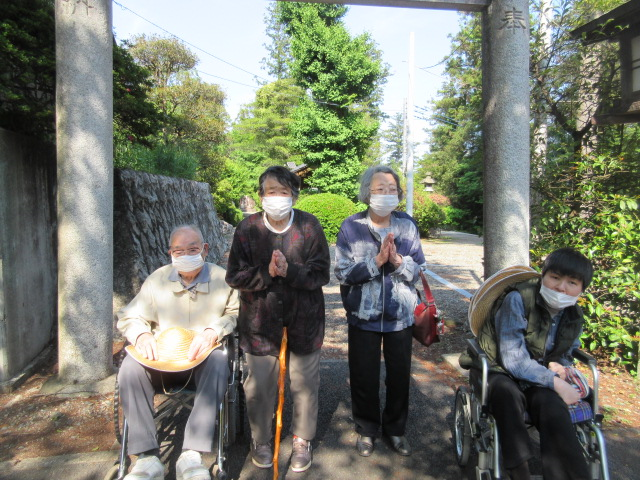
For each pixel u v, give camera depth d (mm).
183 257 2564
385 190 2605
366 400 2701
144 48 16844
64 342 3441
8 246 3508
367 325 2621
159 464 2273
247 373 2578
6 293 3475
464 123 26281
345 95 19688
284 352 2449
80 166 3309
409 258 2604
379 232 2672
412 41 14836
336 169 20078
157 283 2703
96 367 3480
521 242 3842
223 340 2527
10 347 3529
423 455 2750
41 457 2658
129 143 7762
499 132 3832
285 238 2521
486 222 4023
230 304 2713
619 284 3736
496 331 2275
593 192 4094
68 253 3369
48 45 4023
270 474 2537
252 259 2510
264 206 2439
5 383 3439
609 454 2742
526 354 2166
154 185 6035
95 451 2721
